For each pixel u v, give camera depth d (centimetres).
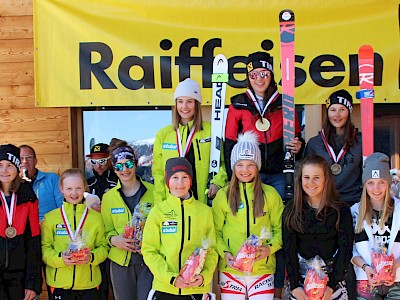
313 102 419
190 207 299
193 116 342
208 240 283
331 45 417
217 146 340
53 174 411
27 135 448
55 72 425
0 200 311
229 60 421
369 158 306
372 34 414
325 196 297
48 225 322
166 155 340
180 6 421
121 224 332
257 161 308
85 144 452
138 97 424
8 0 448
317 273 282
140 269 326
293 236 299
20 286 309
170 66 423
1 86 450
